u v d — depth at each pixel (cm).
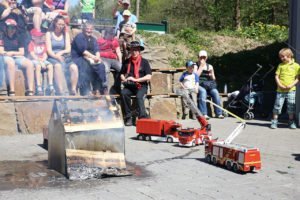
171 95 1141
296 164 657
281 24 2662
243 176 585
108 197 486
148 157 694
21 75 912
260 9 2633
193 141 781
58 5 1086
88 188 518
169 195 497
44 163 644
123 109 1041
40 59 930
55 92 943
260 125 1061
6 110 874
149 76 1029
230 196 499
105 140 580
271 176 588
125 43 1157
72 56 971
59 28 954
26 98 888
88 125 573
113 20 1243
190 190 518
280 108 1006
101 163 574
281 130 987
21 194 493
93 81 989
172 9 3038
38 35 937
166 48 1588
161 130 830
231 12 2739
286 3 2617
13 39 913
